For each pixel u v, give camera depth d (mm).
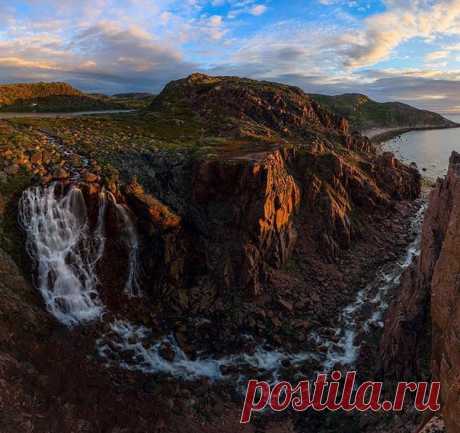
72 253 34125
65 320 30406
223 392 26625
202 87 79188
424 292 24797
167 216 36438
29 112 95312
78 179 37188
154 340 30469
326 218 43250
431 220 29609
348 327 33094
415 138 182125
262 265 36031
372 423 21359
